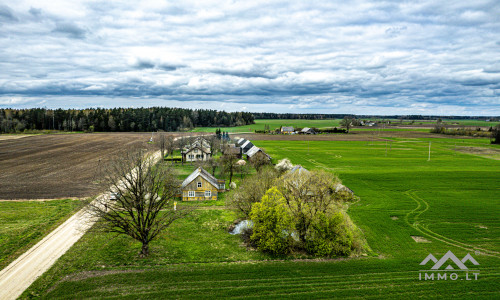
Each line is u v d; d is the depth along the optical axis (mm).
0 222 49844
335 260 40688
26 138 183375
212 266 38500
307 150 148000
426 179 85562
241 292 32812
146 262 39062
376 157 125938
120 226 40844
